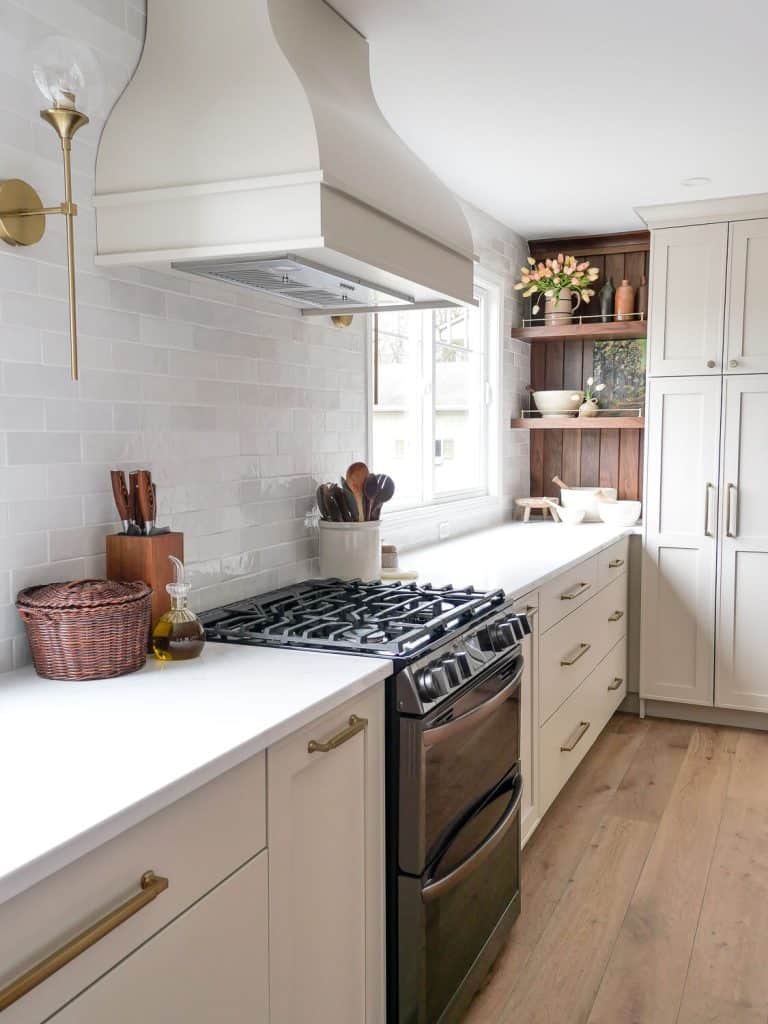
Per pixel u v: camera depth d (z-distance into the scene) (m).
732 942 2.49
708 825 3.21
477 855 2.12
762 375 4.02
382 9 2.20
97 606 1.68
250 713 1.51
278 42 1.86
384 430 3.74
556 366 5.00
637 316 4.57
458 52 2.47
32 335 1.76
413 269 2.21
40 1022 1.03
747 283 4.01
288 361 2.68
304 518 2.79
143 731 1.42
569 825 3.22
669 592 4.30
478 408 4.54
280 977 1.53
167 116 1.89
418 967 1.90
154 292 2.09
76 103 1.67
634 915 2.63
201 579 2.30
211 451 2.32
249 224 1.82
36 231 1.72
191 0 1.93
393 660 1.86
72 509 1.88
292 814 1.56
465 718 2.02
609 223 4.48
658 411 4.24
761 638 4.13
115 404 1.98
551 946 2.48
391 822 1.90
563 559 3.31
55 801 1.15
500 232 4.49
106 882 1.13
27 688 1.66
